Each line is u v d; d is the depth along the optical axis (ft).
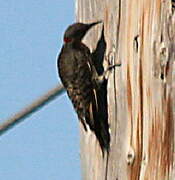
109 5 39.01
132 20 37.27
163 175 35.86
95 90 39.42
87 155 40.52
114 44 38.65
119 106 37.93
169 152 35.78
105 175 38.86
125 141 37.19
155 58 36.06
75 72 40.45
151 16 36.40
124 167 37.11
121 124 37.63
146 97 36.45
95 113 39.24
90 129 39.93
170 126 35.78
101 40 39.81
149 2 36.50
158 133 36.01
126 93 37.37
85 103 39.78
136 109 36.81
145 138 36.42
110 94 38.63
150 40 36.37
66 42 41.86
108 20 39.19
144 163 36.40
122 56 37.88
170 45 35.88
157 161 36.04
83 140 40.93
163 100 35.88
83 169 41.04
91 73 39.91
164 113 35.88
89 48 40.98
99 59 39.91
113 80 38.47
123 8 37.91
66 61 41.27
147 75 36.40
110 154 38.50
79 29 41.39
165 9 36.04
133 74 37.09
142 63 36.63
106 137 38.70
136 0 37.06
